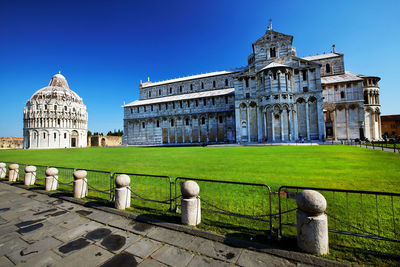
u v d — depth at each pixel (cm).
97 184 1208
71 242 561
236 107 4906
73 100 10444
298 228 484
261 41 4828
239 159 2061
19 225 674
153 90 8100
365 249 473
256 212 709
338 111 4988
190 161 2062
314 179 1116
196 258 473
